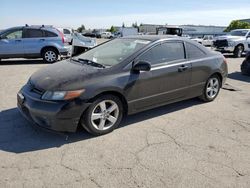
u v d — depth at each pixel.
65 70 4.06
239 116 4.92
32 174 2.93
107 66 4.04
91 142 3.70
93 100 3.68
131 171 3.04
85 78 3.70
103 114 3.85
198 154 3.48
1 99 5.49
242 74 9.35
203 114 4.96
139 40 4.69
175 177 2.96
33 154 3.34
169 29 35.53
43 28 11.19
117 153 3.43
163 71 4.44
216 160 3.35
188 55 4.98
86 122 3.71
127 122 4.45
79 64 4.35
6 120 4.37
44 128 3.64
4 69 9.39
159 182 2.86
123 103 4.11
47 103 3.51
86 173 2.98
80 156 3.33
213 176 3.01
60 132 3.66
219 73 5.62
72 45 12.05
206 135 4.06
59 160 3.22
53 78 3.80
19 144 3.59
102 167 3.10
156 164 3.21
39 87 3.71
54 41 11.23
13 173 2.93
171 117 4.75
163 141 3.81
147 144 3.70
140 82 4.14
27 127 4.11
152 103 4.45
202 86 5.32
